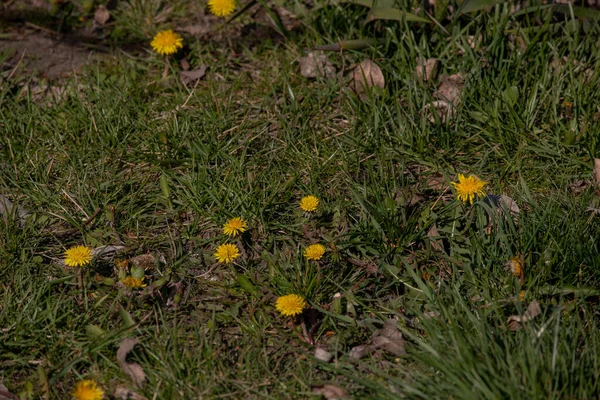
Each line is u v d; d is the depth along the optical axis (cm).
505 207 294
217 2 402
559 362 241
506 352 248
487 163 346
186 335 275
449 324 268
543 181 334
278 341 273
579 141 346
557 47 379
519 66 368
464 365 244
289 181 330
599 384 239
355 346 270
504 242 293
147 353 266
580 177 333
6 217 318
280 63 399
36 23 439
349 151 349
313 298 287
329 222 317
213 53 413
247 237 311
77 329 276
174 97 382
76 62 412
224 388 255
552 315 254
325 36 407
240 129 361
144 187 338
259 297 287
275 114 370
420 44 380
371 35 400
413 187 331
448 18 397
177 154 350
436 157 345
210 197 329
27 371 264
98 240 313
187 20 434
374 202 321
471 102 357
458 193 295
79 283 289
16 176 339
